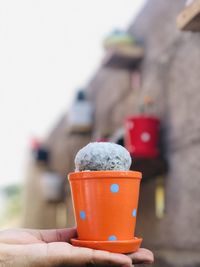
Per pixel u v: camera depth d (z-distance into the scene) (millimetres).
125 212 265
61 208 1558
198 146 644
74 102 1287
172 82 740
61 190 1526
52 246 259
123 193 264
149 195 817
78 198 270
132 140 731
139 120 730
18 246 259
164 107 761
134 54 862
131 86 930
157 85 798
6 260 253
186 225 665
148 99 820
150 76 831
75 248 256
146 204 830
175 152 710
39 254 254
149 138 731
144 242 831
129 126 739
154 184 795
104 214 262
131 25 926
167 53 765
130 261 251
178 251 685
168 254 718
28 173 2080
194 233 640
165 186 740
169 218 724
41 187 1778
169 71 753
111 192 262
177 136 708
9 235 292
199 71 655
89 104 1255
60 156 1600
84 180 265
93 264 252
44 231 306
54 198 1515
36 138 1896
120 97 1006
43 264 253
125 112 968
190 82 679
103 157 267
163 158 739
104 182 262
